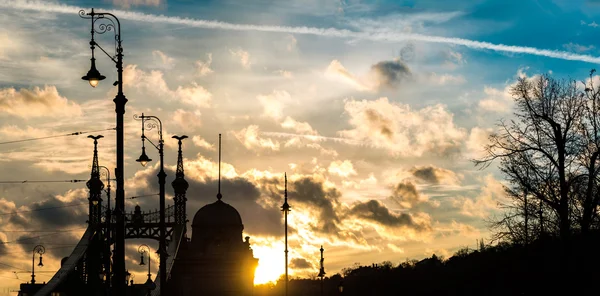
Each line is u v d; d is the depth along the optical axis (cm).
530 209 5900
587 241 5644
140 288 9650
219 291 11088
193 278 11056
